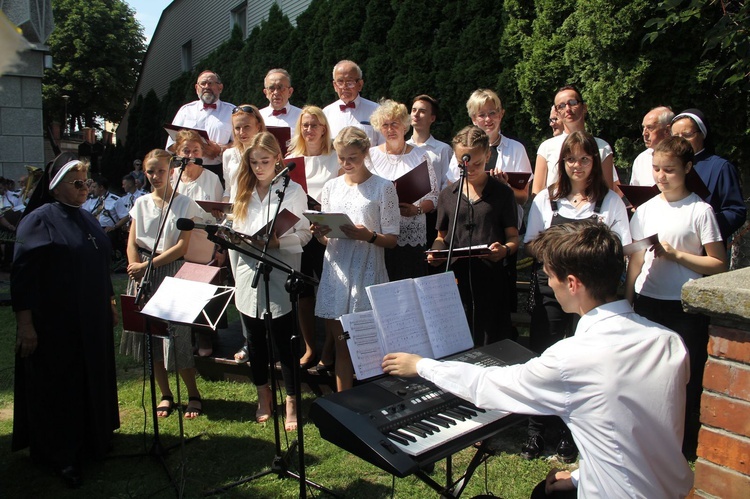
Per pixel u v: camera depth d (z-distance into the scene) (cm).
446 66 772
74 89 2917
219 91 693
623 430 180
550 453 377
